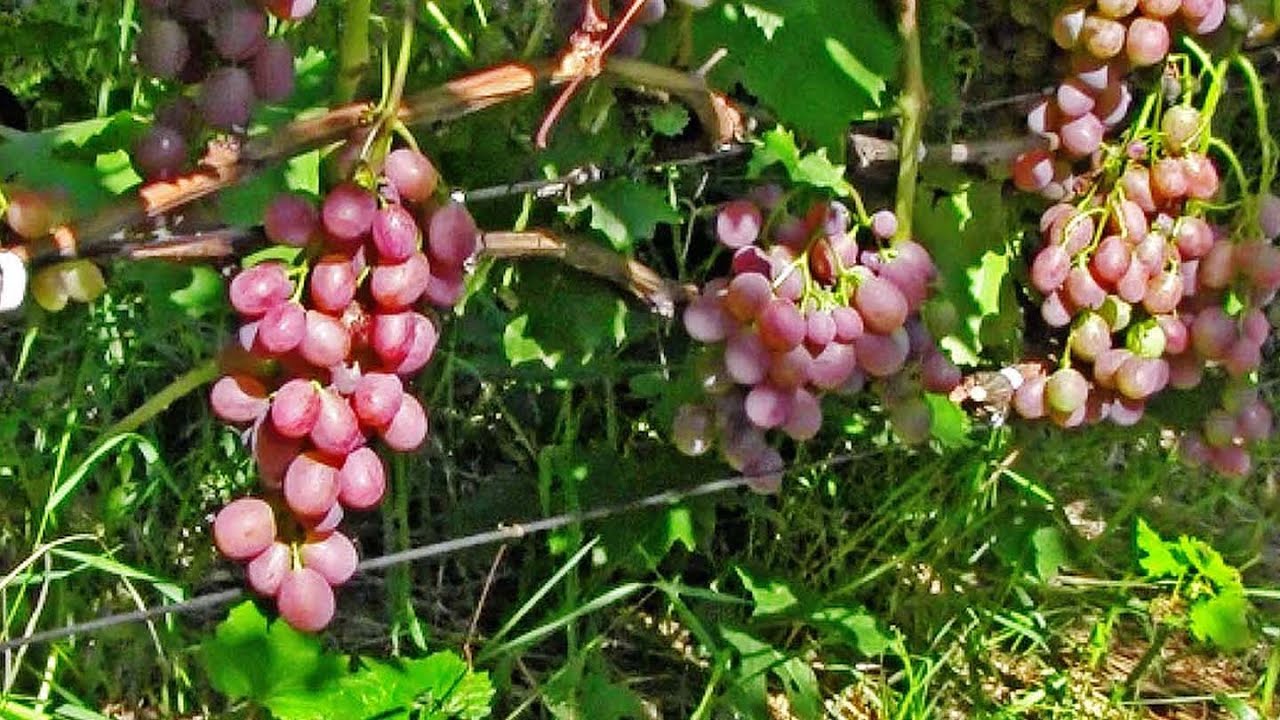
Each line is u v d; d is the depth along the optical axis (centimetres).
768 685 158
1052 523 163
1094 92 141
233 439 153
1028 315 152
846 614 152
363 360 119
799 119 134
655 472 151
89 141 131
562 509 155
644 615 162
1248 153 189
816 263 133
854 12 135
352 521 160
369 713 133
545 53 133
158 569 148
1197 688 165
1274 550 186
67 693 138
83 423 155
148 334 151
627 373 161
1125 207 142
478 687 136
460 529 157
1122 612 170
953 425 148
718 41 135
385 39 124
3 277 113
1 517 149
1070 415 147
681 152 140
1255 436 152
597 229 139
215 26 116
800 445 161
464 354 160
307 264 117
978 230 148
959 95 150
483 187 136
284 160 122
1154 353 144
